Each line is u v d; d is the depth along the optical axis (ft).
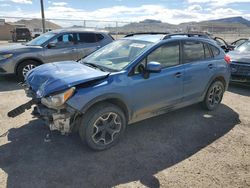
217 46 18.34
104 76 12.12
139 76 13.23
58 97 11.01
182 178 10.62
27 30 102.27
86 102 11.29
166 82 14.37
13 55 25.31
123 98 12.58
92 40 29.96
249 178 10.73
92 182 10.25
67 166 11.23
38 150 12.44
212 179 10.61
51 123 11.69
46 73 12.76
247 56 25.66
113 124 12.75
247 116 17.79
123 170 11.08
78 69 13.05
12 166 11.11
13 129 14.65
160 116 17.28
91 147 12.25
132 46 14.70
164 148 13.05
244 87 26.50
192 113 17.97
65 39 28.27
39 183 10.08
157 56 14.17
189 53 16.03
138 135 14.40
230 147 13.33
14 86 24.94
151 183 10.27
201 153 12.66
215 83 18.11
